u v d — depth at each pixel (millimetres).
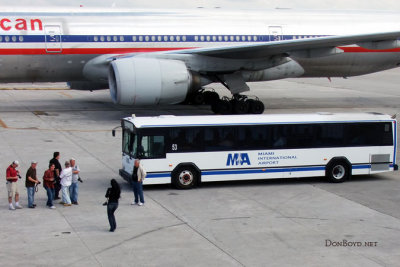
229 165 21406
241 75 36156
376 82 66312
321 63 38469
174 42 36062
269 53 34156
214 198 19859
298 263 13883
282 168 21922
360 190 21266
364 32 38875
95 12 35531
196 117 21453
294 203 19312
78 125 33656
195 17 36938
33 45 33656
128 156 21188
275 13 38656
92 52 34781
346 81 67375
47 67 34531
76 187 18812
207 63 34375
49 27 34000
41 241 15258
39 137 29984
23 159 25016
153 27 35812
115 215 17688
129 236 15727
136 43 35406
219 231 16234
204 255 14336
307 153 22078
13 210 18172
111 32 34969
